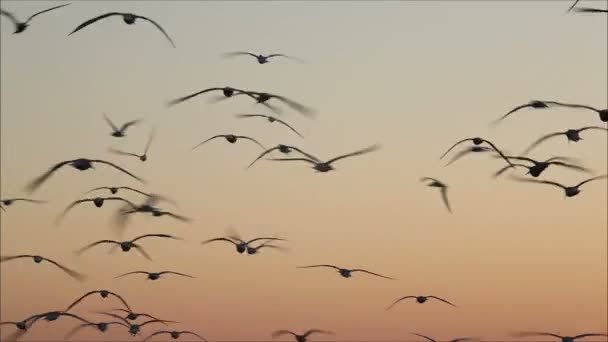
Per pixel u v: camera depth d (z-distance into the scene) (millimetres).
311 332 65500
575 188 51500
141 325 61969
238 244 60406
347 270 62156
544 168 52406
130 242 60594
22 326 55781
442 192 60938
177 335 64562
